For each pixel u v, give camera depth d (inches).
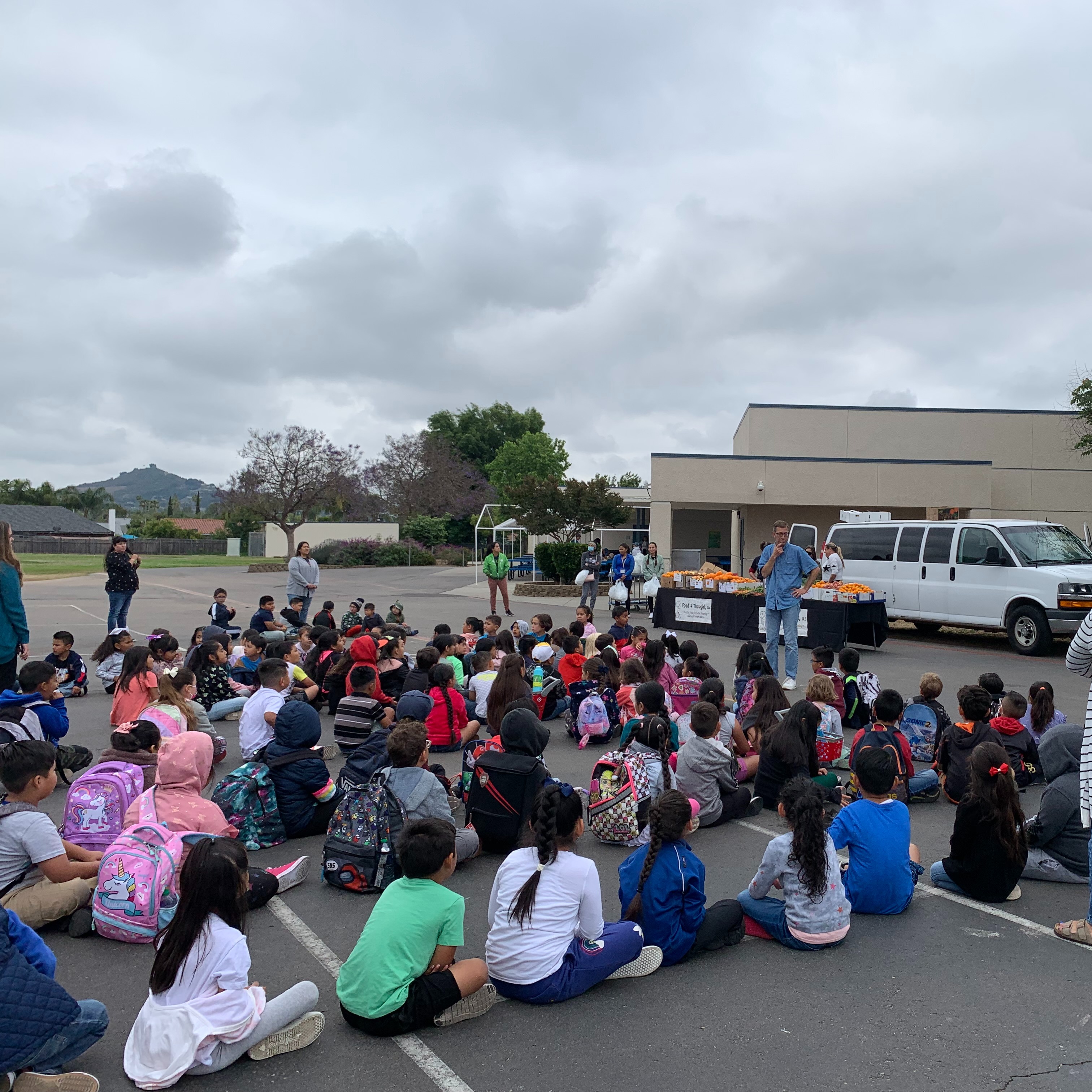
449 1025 145.6
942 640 682.8
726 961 171.2
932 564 647.8
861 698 354.6
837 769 300.2
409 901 143.2
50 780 173.6
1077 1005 153.2
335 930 182.5
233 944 132.0
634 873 172.7
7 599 248.1
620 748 254.5
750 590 660.1
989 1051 138.3
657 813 168.9
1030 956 173.2
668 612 759.7
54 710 268.4
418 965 140.8
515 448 3452.3
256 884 190.5
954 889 206.1
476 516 2783.0
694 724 248.8
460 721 320.8
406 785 202.2
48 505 3909.9
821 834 174.4
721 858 227.9
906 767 263.4
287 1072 132.2
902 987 159.9
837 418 1204.5
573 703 359.6
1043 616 573.6
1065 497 1175.0
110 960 169.0
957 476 1082.7
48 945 175.0
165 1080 125.7
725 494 1083.3
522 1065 134.0
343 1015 143.5
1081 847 208.2
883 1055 136.9
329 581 1455.5
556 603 1011.9
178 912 132.5
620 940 158.4
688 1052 137.9
